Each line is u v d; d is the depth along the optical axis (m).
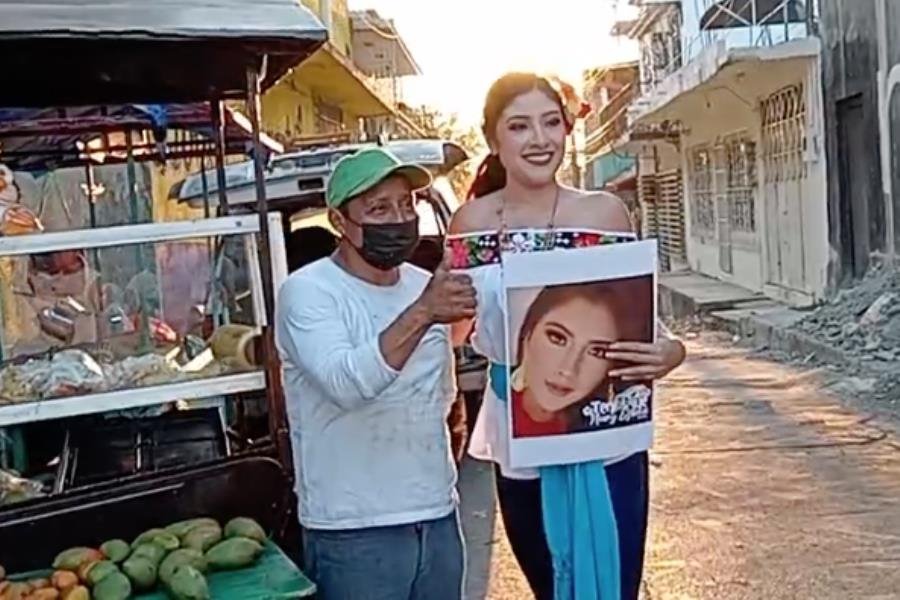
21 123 4.85
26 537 3.23
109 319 3.55
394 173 2.80
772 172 17.12
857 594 4.93
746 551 5.55
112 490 3.34
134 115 4.93
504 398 3.15
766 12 17.11
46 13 3.11
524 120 3.11
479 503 6.69
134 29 3.16
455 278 2.66
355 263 2.89
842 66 13.66
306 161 6.81
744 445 7.87
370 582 2.88
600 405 3.08
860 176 13.71
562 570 3.15
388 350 2.66
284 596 2.86
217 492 3.42
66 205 5.10
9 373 3.39
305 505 2.93
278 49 3.39
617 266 3.02
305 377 2.84
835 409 8.96
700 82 16.11
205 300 3.57
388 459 2.88
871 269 13.16
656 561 5.45
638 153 29.02
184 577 2.92
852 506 6.23
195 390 3.44
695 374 11.26
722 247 20.95
